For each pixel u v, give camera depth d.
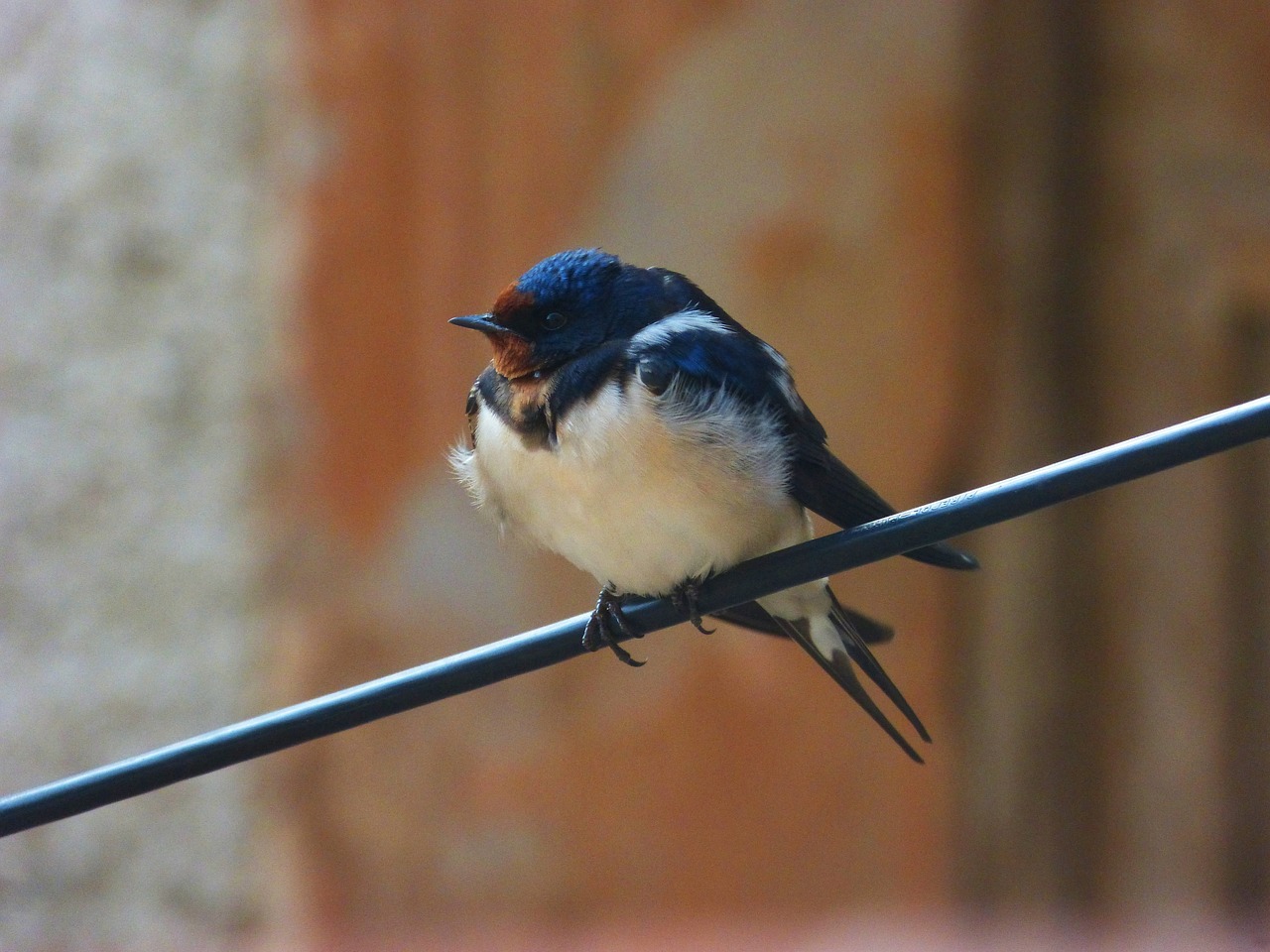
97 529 14.10
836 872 12.53
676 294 6.14
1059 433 13.27
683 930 12.48
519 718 12.56
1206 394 13.29
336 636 12.91
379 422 12.81
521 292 5.89
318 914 13.05
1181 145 13.24
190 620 13.77
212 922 13.52
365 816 12.88
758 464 5.81
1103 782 13.41
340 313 12.87
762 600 6.52
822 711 12.45
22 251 14.55
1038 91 13.05
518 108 12.45
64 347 14.45
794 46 12.36
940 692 12.83
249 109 13.52
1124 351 13.33
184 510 13.81
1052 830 13.30
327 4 12.78
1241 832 13.41
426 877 12.77
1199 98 13.23
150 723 13.88
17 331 14.62
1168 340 13.30
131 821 13.85
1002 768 13.23
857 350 12.59
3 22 14.95
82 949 13.97
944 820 12.70
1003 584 13.35
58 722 14.30
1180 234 13.27
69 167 14.48
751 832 12.48
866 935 12.53
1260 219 13.14
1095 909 13.33
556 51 12.37
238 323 13.51
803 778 12.45
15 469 14.49
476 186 12.55
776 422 6.02
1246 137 13.18
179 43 14.01
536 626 12.45
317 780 13.03
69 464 14.31
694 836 12.48
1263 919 13.16
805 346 12.56
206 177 13.77
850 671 6.69
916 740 12.67
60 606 14.36
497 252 12.53
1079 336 13.31
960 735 13.00
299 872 13.12
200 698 13.66
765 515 5.91
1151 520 13.51
